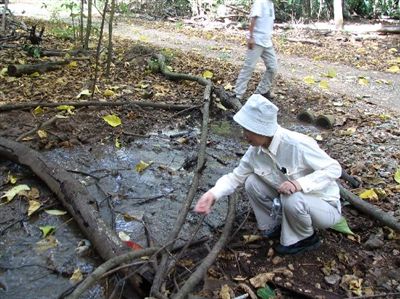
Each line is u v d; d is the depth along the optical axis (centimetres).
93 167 403
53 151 423
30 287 263
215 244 285
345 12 1465
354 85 720
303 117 549
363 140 491
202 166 382
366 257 300
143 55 754
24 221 322
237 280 273
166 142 464
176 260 267
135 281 252
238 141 484
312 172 276
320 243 305
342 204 361
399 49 1031
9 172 384
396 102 636
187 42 1052
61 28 1051
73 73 657
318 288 271
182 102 566
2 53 738
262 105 255
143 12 1534
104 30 1137
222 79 685
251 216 341
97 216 299
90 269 277
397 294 263
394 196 375
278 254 298
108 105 523
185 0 1543
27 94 554
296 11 1455
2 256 287
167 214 341
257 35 551
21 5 1584
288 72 785
